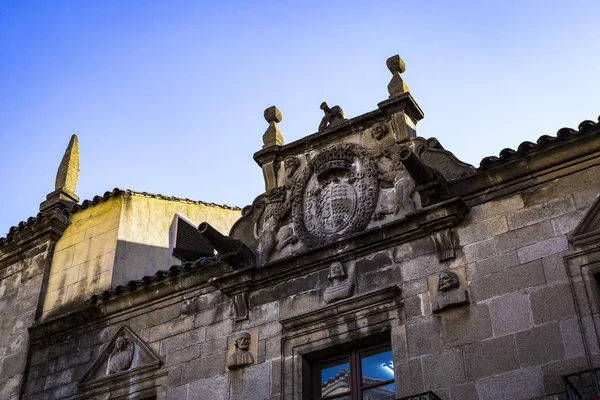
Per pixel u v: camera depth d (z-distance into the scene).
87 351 17.84
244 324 16.08
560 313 13.09
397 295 14.65
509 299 13.62
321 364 15.15
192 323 16.78
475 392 13.14
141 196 21.05
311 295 15.59
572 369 12.58
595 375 11.96
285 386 14.87
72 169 21.62
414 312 14.34
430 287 14.44
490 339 13.45
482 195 14.83
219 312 16.58
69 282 19.53
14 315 19.55
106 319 18.00
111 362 17.27
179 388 16.06
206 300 16.91
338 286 15.27
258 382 15.21
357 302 14.88
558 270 13.47
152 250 20.62
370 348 14.79
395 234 15.15
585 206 13.84
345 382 14.77
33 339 18.77
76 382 17.48
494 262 14.09
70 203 21.05
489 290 13.88
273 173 17.36
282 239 16.53
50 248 20.33
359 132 16.81
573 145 14.28
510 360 13.12
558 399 12.48
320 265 15.76
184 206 22.61
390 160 16.11
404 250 15.06
